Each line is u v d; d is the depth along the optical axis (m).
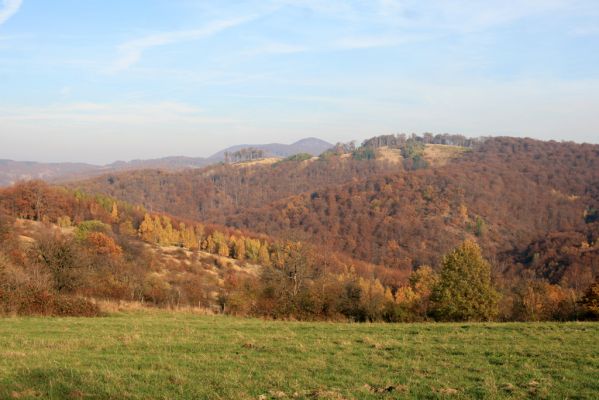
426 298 45.22
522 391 10.38
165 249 95.06
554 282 94.38
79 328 20.06
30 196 90.75
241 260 105.56
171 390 10.42
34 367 12.04
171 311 31.84
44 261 38.47
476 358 13.86
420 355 14.45
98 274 45.38
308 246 44.97
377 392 10.43
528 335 18.38
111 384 10.70
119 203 121.44
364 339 17.41
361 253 130.75
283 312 34.00
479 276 38.44
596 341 16.48
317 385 10.95
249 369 12.45
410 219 143.50
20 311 24.16
